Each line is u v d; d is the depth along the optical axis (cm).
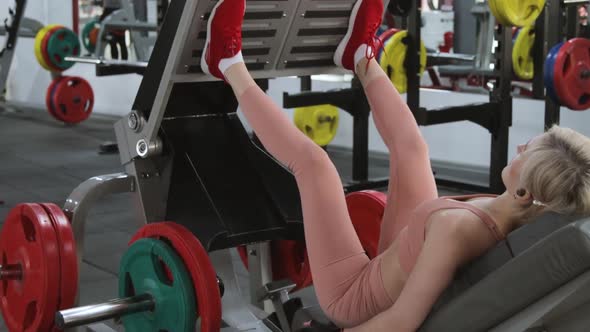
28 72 777
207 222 207
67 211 220
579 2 406
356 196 226
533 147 135
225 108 229
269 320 212
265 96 173
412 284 141
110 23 584
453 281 144
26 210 216
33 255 213
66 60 580
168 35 193
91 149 571
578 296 132
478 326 137
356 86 440
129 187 221
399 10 415
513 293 131
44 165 513
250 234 212
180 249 191
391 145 183
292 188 223
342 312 159
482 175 492
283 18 191
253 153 227
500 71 413
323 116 515
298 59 205
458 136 518
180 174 214
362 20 194
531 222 134
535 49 473
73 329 222
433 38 531
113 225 376
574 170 129
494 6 394
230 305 229
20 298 221
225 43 176
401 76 434
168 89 197
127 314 196
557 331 142
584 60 402
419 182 178
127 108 714
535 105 481
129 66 568
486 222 140
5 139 603
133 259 204
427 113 397
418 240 144
